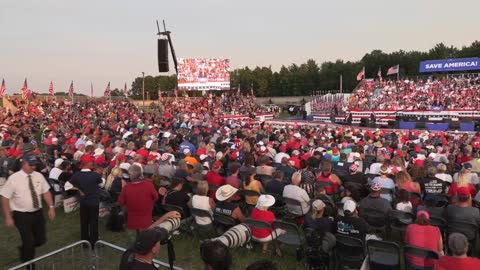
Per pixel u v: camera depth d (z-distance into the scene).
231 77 119.94
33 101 57.06
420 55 107.06
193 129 23.02
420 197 8.54
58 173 11.13
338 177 10.12
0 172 12.28
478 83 49.97
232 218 7.48
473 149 15.02
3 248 8.33
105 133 19.20
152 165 11.17
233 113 50.06
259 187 9.21
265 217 7.30
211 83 59.25
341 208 8.04
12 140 18.03
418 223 5.93
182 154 15.47
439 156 13.13
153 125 26.34
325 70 110.44
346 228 6.41
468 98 44.38
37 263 6.84
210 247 3.35
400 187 8.77
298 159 12.52
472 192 8.64
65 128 27.23
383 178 9.12
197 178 10.03
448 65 55.47
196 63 58.66
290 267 7.01
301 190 8.24
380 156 11.72
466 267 4.45
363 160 13.49
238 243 6.39
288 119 51.81
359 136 21.48
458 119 37.12
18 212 6.38
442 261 4.65
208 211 7.78
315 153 12.86
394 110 40.50
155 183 9.59
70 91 58.56
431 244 5.71
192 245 8.13
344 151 14.53
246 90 110.88
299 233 7.09
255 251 7.70
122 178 10.12
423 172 9.70
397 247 5.78
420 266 5.64
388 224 7.60
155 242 3.62
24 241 6.39
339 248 6.47
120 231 9.20
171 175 10.81
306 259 6.73
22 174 6.46
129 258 3.63
